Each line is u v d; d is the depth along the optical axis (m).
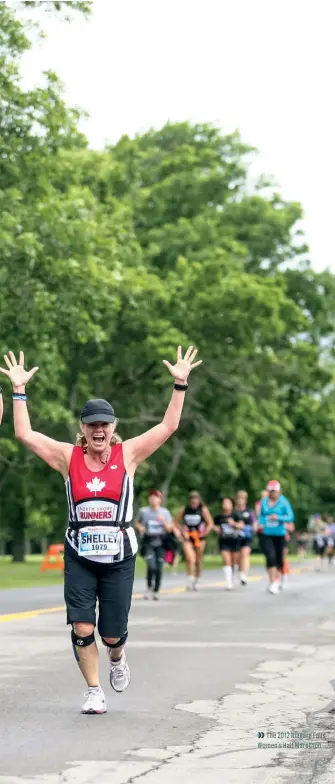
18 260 38.47
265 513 33.97
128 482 11.85
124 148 62.94
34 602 28.70
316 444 76.50
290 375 67.25
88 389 59.31
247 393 64.00
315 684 14.56
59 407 48.62
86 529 11.79
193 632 21.55
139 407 61.44
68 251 40.09
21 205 39.41
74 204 41.34
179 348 12.00
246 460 68.69
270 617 25.05
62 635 20.88
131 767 9.59
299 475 83.62
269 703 13.01
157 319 55.62
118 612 12.06
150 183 68.06
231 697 13.46
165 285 57.22
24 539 91.00
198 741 10.76
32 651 18.27
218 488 73.31
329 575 51.88
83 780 9.09
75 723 11.69
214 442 66.00
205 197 68.25
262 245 69.44
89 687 12.34
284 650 18.47
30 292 39.41
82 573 11.94
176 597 32.34
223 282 57.81
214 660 17.12
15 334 40.06
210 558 98.50
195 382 61.00
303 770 9.48
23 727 11.45
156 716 12.12
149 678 15.10
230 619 24.55
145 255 60.88
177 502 76.25
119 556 11.85
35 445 11.94
